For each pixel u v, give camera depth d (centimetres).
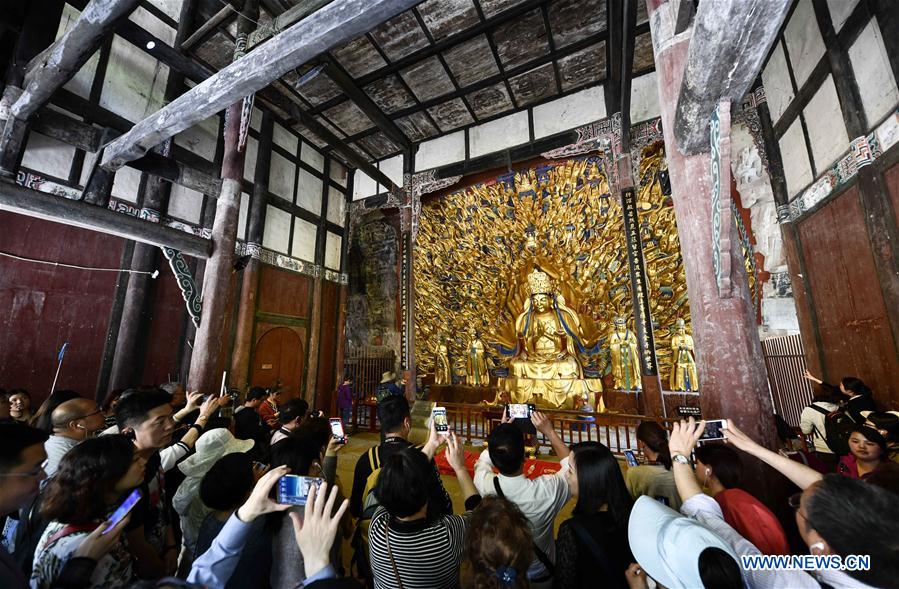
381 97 933
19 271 554
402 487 159
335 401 1056
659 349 820
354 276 1287
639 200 863
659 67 314
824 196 535
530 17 721
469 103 965
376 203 1145
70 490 148
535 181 1014
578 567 158
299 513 162
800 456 324
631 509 162
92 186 602
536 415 284
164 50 637
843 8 476
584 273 945
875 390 454
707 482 209
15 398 381
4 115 509
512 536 127
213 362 589
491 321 1063
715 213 244
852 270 488
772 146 657
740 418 245
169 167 612
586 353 926
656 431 261
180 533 263
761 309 694
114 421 361
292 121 981
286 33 407
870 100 443
